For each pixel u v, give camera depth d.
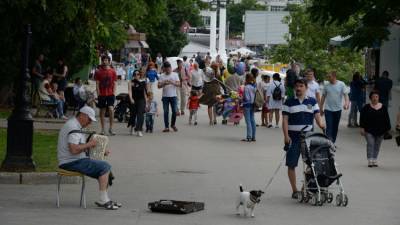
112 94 24.17
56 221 11.63
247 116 23.98
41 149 19.20
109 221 11.78
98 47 38.94
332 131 22.53
